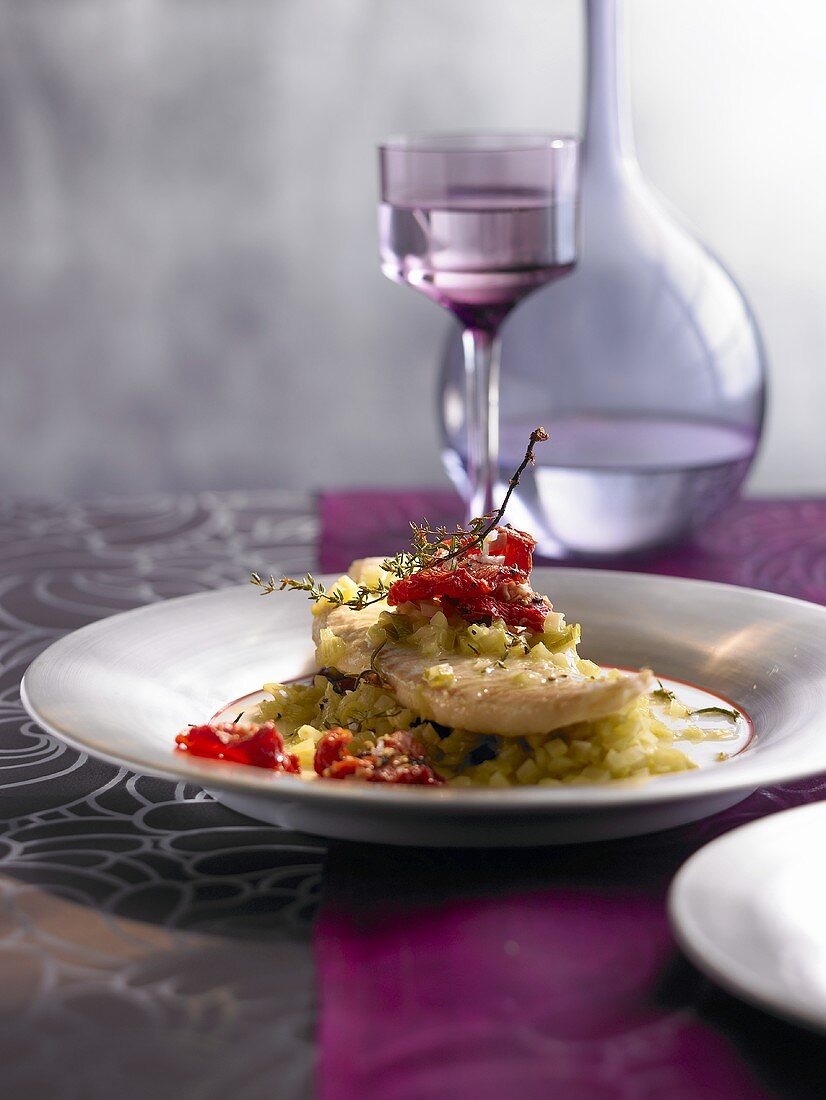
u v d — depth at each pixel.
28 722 0.63
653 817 0.51
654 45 1.66
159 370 1.75
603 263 0.82
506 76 1.66
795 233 1.72
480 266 0.75
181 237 1.71
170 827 0.54
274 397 1.77
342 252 1.72
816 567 0.83
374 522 0.92
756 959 0.43
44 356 1.74
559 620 0.60
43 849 0.52
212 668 0.63
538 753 0.53
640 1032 0.44
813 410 1.78
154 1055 0.43
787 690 0.60
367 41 1.65
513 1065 0.42
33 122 1.66
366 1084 0.42
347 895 0.49
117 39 1.64
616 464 0.81
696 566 0.84
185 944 0.47
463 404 0.84
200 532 0.91
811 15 1.65
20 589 0.81
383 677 0.58
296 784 0.48
